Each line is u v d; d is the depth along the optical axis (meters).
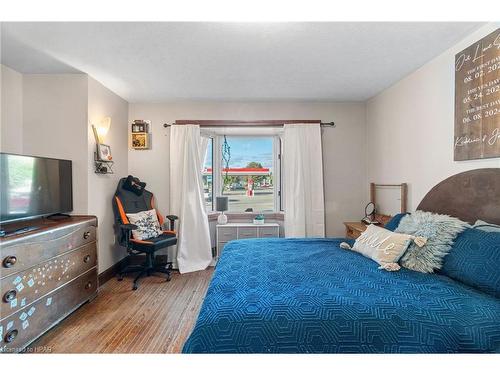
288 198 3.77
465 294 1.34
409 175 2.82
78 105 2.84
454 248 1.68
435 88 2.42
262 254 2.11
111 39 2.12
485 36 1.88
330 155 3.86
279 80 3.00
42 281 1.97
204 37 2.08
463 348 1.06
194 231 3.71
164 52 2.33
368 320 1.14
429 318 1.14
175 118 3.84
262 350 1.08
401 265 1.79
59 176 2.65
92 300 2.67
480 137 1.92
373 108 3.62
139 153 3.82
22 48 2.27
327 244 2.45
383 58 2.44
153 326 2.20
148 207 3.63
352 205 3.87
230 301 1.28
